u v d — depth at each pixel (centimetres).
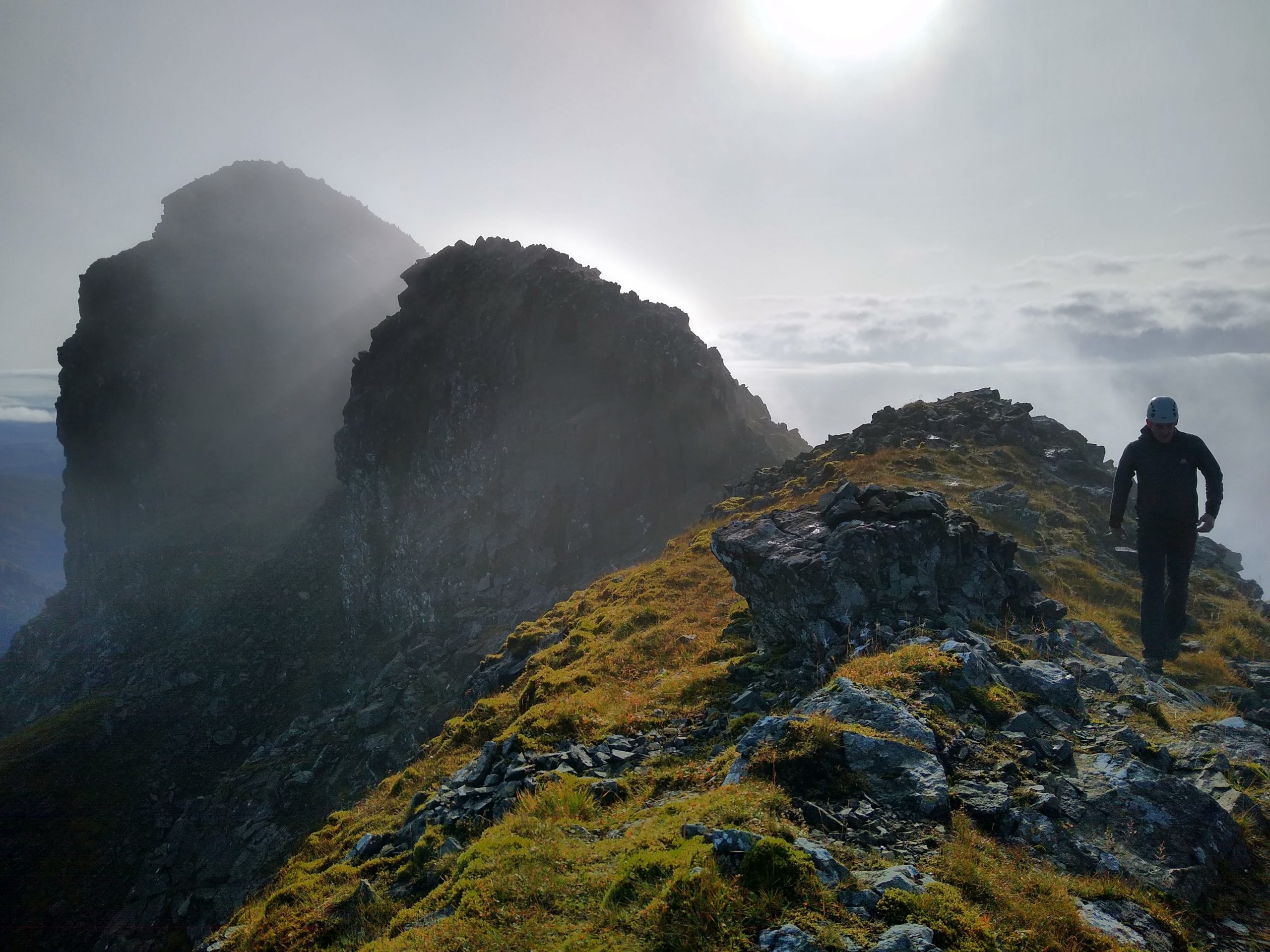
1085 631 1553
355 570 12181
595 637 2314
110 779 9981
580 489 9300
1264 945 711
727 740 1275
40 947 7906
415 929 848
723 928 619
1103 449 3341
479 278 11838
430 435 11169
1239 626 1867
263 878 7294
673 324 10300
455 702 8188
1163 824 845
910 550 1486
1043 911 674
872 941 601
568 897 777
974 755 961
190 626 13650
